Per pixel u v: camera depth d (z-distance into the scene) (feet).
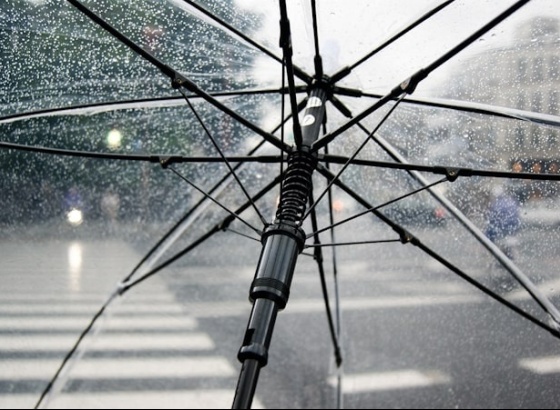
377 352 10.34
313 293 10.84
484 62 8.22
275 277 5.38
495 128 8.71
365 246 10.47
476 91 8.17
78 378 9.95
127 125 9.76
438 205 9.75
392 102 9.22
